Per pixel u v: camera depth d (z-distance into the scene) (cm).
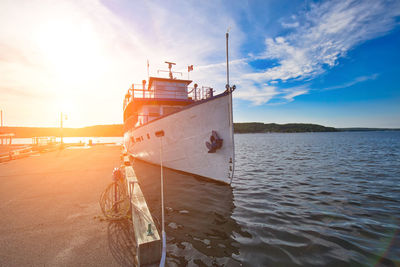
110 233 379
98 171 961
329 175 1220
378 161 1847
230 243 410
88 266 288
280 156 2316
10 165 1178
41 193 615
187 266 334
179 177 960
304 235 452
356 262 354
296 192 832
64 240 353
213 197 698
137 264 293
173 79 1477
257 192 825
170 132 969
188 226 483
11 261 295
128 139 1775
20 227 399
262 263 346
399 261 358
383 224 519
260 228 482
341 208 639
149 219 355
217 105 766
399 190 870
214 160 821
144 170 1131
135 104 1402
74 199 561
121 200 450
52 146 2334
